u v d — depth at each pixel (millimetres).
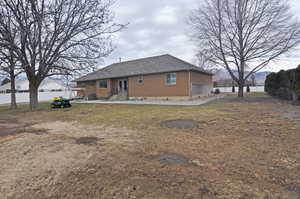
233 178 2465
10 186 2459
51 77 13242
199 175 2574
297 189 2172
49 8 10820
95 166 3002
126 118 7855
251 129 5113
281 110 8523
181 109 10227
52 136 5148
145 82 19562
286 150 3443
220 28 17266
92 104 16359
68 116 9203
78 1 11570
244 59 17062
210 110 9320
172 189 2238
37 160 3352
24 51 11227
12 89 14906
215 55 17953
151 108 11336
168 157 3297
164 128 5684
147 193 2172
